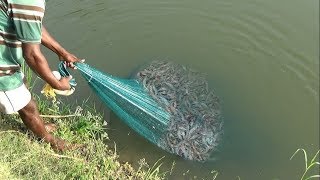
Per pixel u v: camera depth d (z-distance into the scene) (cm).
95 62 648
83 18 711
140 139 542
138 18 721
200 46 680
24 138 485
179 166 519
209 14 726
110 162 499
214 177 511
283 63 655
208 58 661
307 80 632
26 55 393
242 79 630
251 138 552
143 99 511
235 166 522
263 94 611
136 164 516
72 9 723
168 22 718
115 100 505
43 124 484
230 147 540
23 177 440
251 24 709
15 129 507
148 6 736
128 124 538
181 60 654
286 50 671
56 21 701
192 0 743
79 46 670
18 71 427
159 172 510
